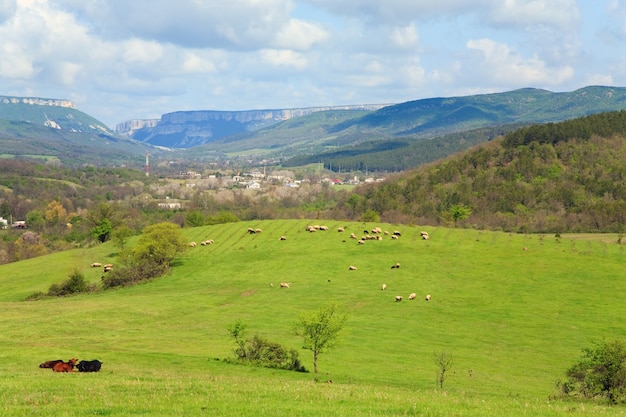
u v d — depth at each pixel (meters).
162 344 81.19
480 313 105.25
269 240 171.25
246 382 44.25
